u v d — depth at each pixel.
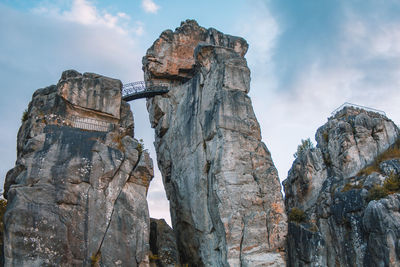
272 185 36.25
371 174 38.84
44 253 27.70
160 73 48.94
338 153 43.03
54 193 29.34
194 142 40.75
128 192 31.81
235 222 34.50
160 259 37.59
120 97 36.44
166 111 46.84
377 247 33.66
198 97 42.72
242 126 38.19
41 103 34.53
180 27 51.81
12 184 30.34
